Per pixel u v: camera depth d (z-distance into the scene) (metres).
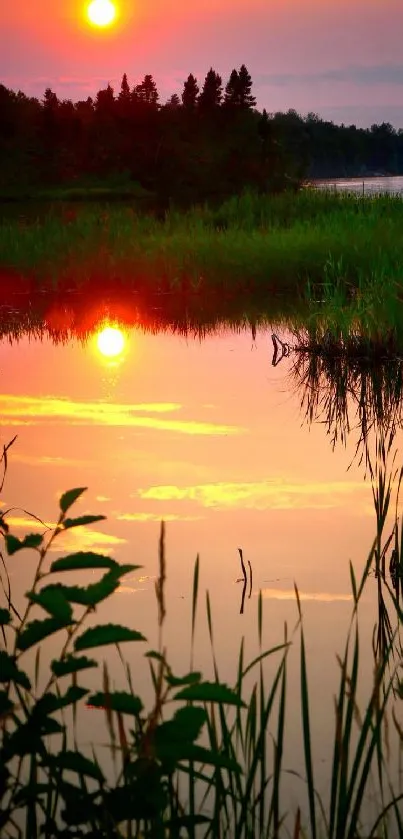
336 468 7.67
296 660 4.57
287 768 3.76
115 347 13.56
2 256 21.98
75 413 9.43
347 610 5.09
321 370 11.95
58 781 2.43
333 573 5.59
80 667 2.34
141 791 2.31
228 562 5.69
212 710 3.17
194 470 7.55
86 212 30.31
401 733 3.63
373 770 3.71
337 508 6.70
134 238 23.53
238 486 7.15
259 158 38.16
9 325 15.65
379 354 12.29
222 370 11.88
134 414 9.45
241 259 20.30
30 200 38.50
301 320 15.46
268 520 6.42
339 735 3.14
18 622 4.83
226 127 39.28
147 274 20.23
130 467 7.57
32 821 2.90
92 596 2.38
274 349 13.27
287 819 3.44
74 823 2.35
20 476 7.29
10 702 2.37
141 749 2.31
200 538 6.07
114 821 2.31
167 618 4.98
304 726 3.23
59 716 4.02
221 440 8.48
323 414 9.62
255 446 8.32
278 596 5.27
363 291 15.75
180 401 10.09
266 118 38.75
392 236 20.75
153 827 2.54
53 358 12.62
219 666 4.49
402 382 11.18
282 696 3.22
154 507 6.63
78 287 19.88
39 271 20.89
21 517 6.36
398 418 9.51
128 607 5.13
